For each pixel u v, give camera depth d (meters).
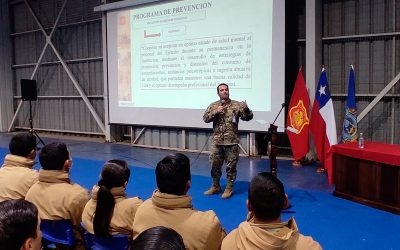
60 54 11.30
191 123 7.89
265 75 6.82
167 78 8.20
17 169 2.60
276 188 1.37
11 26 12.72
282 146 7.58
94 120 10.77
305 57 7.22
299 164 6.60
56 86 11.63
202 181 5.70
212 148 4.91
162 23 8.15
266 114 6.86
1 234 0.92
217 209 4.35
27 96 8.93
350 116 5.73
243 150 7.55
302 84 6.28
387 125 6.55
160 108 8.38
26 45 12.35
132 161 7.44
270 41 6.72
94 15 10.41
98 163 7.26
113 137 9.99
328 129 5.71
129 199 2.07
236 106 4.83
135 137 9.40
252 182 1.43
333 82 7.00
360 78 6.73
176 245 0.79
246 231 1.34
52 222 2.24
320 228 3.70
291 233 1.31
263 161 7.03
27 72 12.48
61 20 11.23
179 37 7.91
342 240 3.40
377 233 3.55
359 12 6.64
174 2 7.92
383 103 6.56
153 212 1.70
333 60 6.97
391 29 6.38
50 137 11.32
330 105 5.71
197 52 7.66
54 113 11.82
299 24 7.25
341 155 4.65
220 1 7.27
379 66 6.53
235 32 7.12
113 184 2.04
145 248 0.78
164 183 1.70
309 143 6.86
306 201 4.56
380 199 4.21
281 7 6.56
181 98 8.00
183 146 8.42
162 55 8.22
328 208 4.29
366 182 4.36
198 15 7.59
